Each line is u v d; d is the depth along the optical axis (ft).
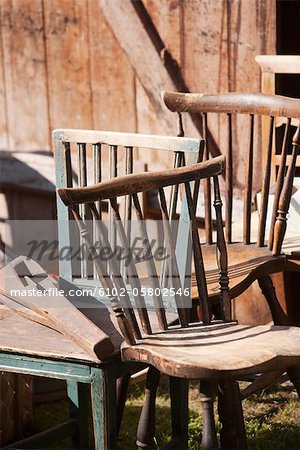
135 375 17.02
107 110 22.53
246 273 13.93
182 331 12.49
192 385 17.54
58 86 23.47
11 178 24.27
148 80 20.44
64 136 14.14
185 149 13.17
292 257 14.57
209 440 11.78
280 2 18.52
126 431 15.80
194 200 12.79
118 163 21.90
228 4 19.13
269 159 14.88
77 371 12.13
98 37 22.33
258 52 18.76
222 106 15.40
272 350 11.66
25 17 23.75
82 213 14.17
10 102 24.59
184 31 19.92
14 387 15.40
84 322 12.40
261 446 15.16
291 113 14.57
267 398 16.83
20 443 13.46
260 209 15.14
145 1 20.42
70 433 14.26
